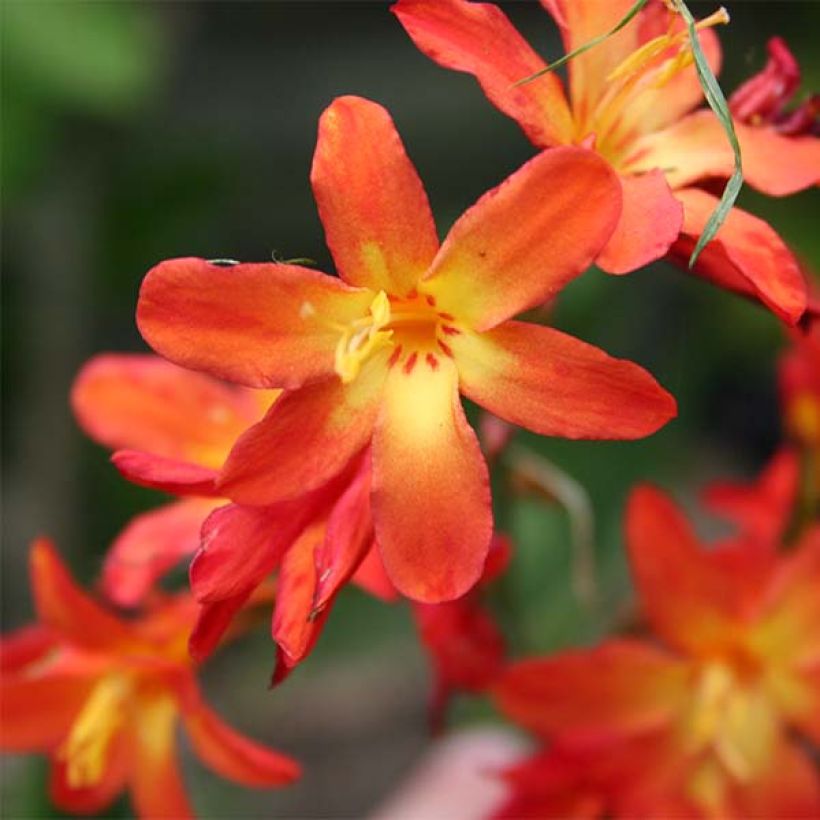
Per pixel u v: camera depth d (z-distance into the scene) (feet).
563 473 1.36
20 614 2.00
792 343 1.09
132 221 1.84
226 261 0.84
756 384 2.13
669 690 1.03
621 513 1.34
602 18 0.89
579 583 1.08
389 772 1.95
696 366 1.83
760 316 1.72
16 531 1.97
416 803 1.24
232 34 2.39
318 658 1.68
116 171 1.84
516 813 1.02
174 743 1.04
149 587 1.00
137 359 1.03
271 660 1.87
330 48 2.44
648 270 1.65
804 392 1.07
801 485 1.08
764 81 0.91
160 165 1.86
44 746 1.03
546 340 0.84
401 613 1.65
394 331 0.87
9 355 1.85
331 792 1.93
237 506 0.86
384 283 0.85
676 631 1.02
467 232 0.84
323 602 0.83
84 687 1.03
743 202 1.65
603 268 0.84
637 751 1.03
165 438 1.02
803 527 1.07
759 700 1.04
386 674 2.02
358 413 0.86
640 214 0.84
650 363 1.55
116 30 1.62
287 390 0.85
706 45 0.93
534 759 1.01
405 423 0.85
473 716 1.32
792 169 0.89
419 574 0.84
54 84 1.58
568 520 1.30
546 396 0.84
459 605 0.99
